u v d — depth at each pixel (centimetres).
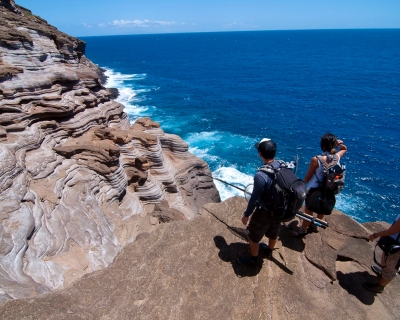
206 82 7962
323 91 6681
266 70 9956
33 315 446
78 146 1614
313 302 521
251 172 3216
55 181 1355
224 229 646
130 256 577
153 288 516
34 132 1491
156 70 10088
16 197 1111
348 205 2684
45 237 1102
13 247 955
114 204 1639
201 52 17088
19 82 1555
